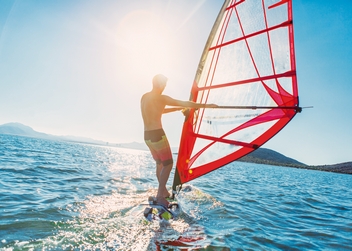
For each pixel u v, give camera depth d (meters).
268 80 3.72
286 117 3.41
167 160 3.62
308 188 11.44
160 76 3.53
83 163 12.37
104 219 3.03
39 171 7.52
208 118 4.30
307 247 2.89
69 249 2.14
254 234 3.08
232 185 8.83
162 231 2.76
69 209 3.39
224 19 4.52
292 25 3.56
